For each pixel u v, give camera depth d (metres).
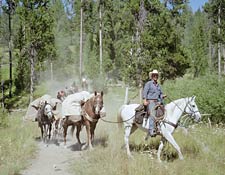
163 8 34.44
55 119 15.61
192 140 12.70
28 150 13.07
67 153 13.38
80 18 51.78
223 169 9.80
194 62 53.12
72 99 13.92
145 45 32.19
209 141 12.57
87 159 11.83
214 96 18.06
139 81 30.16
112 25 50.34
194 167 9.81
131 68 30.12
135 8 32.94
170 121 10.78
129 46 30.66
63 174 10.47
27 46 30.69
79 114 13.76
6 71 48.56
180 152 10.60
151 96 11.06
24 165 11.37
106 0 49.91
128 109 12.02
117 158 10.92
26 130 17.42
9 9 36.00
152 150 11.84
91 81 39.38
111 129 15.88
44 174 10.48
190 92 19.27
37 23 29.59
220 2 47.28
